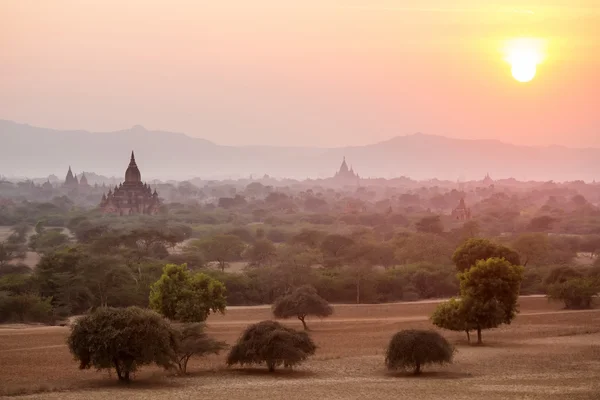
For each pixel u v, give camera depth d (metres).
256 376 75.69
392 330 108.62
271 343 77.06
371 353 89.69
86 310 132.75
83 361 71.69
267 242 190.25
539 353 87.94
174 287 95.00
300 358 77.25
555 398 63.84
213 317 120.62
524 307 132.38
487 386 69.38
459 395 65.12
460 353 88.50
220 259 193.25
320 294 145.25
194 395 65.00
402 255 182.00
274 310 111.69
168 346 72.19
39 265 144.50
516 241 181.75
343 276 149.38
